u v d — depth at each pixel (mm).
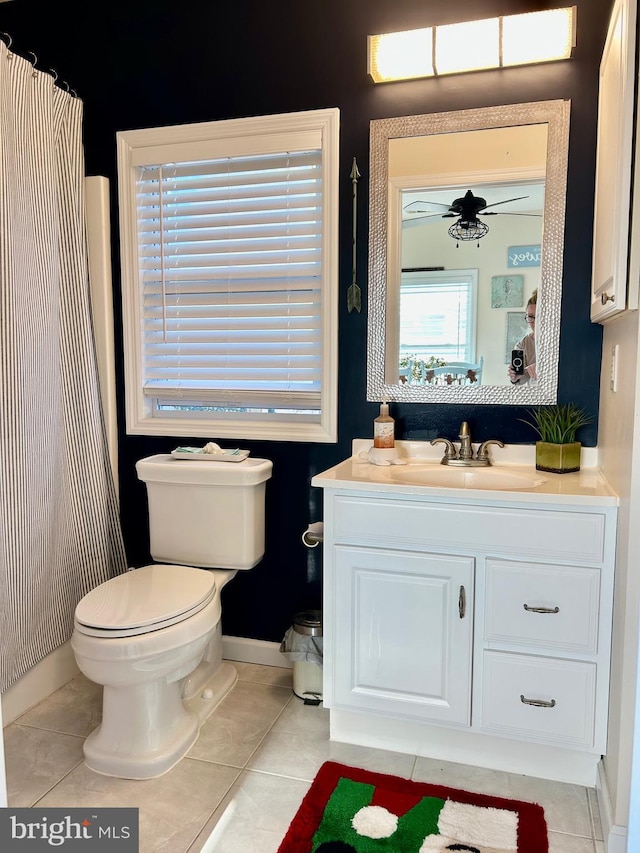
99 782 1736
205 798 1670
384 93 2105
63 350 2215
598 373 1983
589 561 1618
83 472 2316
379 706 1842
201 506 2188
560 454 1894
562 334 2006
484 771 1795
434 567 1746
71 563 2275
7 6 2496
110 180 2430
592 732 1660
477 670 1743
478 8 1993
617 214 1427
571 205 1963
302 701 2162
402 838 1511
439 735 1845
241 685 2273
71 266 2252
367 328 2188
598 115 1892
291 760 1836
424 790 1692
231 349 2375
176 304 2424
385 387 2188
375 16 2092
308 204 2225
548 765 1760
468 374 2105
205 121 2297
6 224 1880
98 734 1854
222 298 2365
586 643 1643
